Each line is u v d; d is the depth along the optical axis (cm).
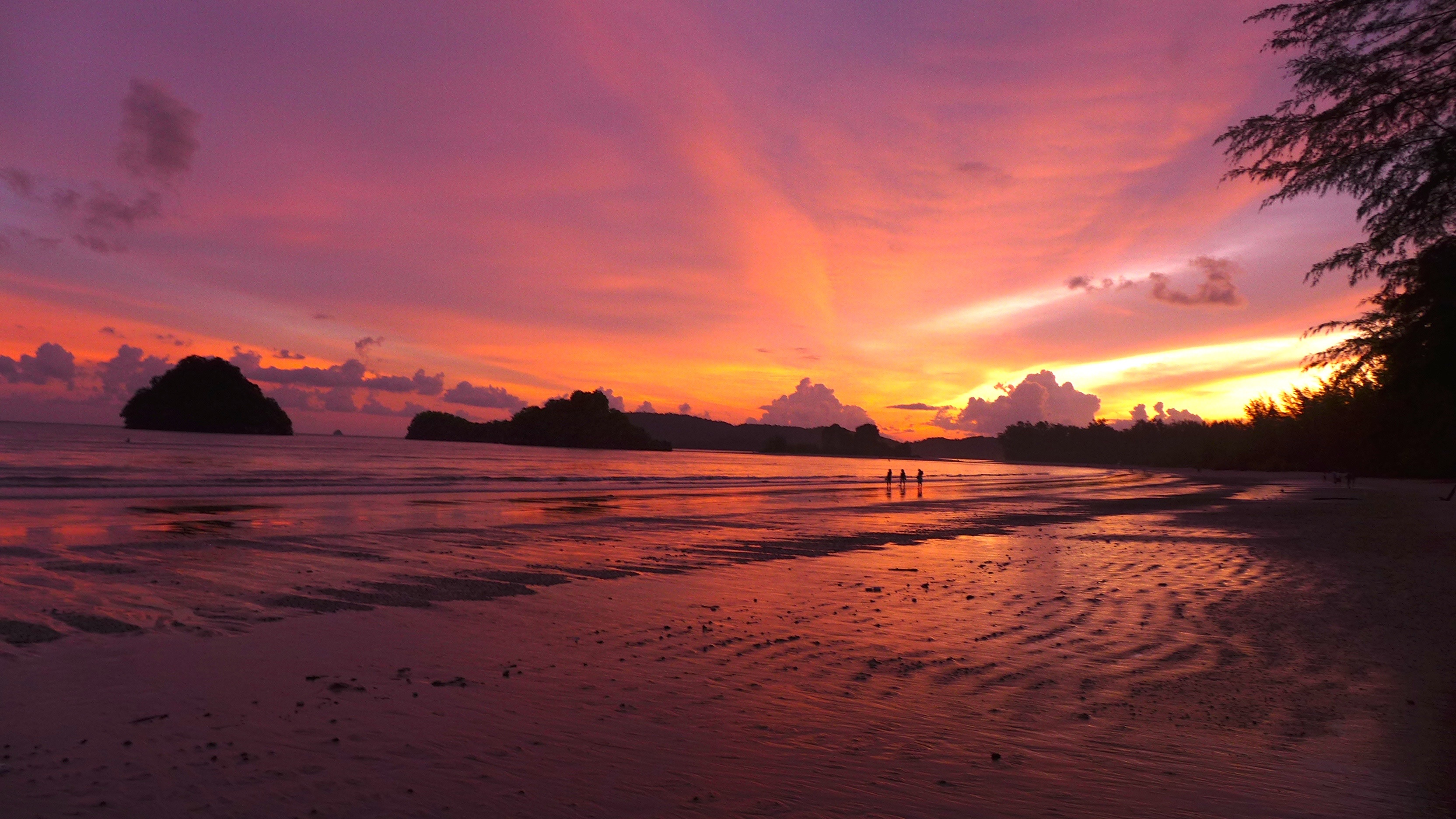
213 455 7712
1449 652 739
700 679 634
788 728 517
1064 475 10775
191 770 430
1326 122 749
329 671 643
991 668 679
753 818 379
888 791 416
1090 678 648
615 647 747
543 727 512
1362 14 727
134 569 1167
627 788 414
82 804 382
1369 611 949
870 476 8938
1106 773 444
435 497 3200
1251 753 477
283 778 420
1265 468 11438
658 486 4938
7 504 2291
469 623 851
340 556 1370
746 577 1231
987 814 388
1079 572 1302
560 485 4594
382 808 384
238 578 1109
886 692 603
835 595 1066
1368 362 887
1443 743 494
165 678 614
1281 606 982
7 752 450
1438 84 711
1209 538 1902
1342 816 388
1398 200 755
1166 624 867
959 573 1289
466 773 432
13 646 700
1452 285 762
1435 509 2958
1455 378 845
